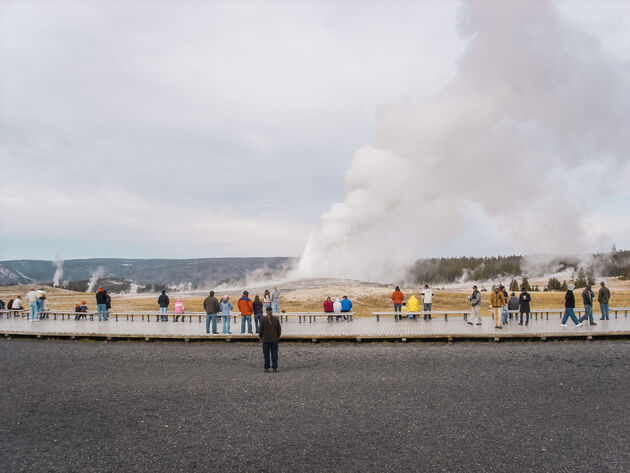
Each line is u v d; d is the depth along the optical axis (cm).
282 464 898
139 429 1113
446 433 1059
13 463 915
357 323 3169
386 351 2197
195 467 890
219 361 1991
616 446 969
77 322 3472
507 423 1123
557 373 1650
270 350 1775
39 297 3906
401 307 3512
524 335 2414
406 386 1502
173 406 1309
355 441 1016
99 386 1559
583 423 1116
